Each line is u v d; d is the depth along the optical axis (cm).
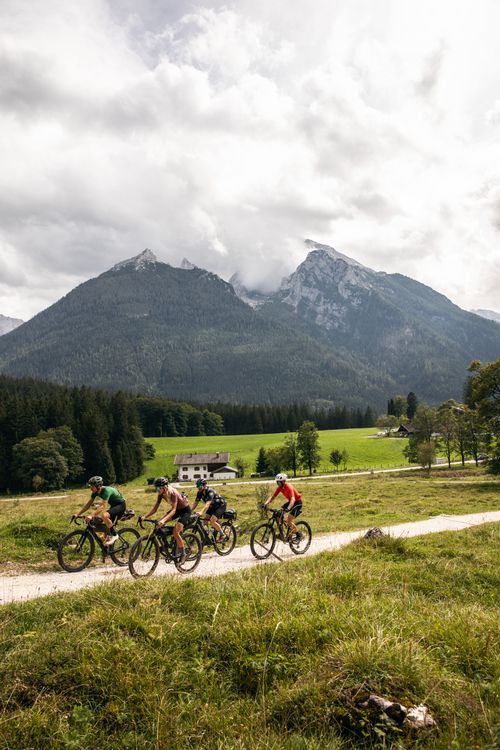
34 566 1191
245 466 10688
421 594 895
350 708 445
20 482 9019
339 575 897
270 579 874
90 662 530
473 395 4703
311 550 1392
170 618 643
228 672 542
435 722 429
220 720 458
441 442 8575
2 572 1135
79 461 9344
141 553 1058
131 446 10919
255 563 1190
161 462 12244
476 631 617
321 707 452
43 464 8569
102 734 444
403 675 473
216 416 17725
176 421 16938
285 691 482
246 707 477
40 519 1631
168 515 1079
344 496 3888
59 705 480
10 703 483
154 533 1066
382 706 436
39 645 568
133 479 10719
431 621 668
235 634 593
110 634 590
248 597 737
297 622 610
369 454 11394
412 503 3069
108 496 1138
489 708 446
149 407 16562
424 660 516
